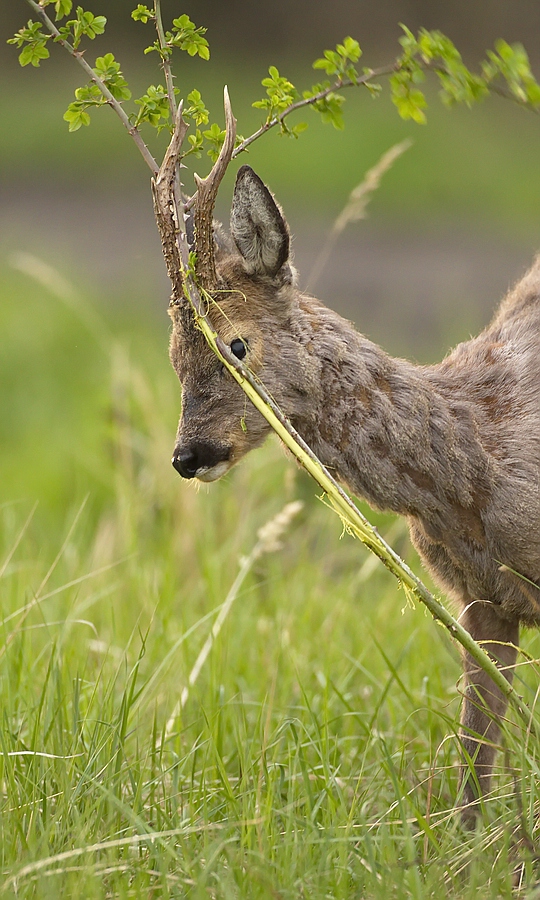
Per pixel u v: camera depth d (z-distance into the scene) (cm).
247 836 720
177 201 775
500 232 3052
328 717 895
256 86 4094
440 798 815
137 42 4588
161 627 1038
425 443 795
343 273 2731
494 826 771
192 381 802
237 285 798
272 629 1062
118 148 3803
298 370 791
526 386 847
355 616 1098
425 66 784
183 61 4378
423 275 2691
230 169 3188
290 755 829
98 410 1641
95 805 746
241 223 791
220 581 1141
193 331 792
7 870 700
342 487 838
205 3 4694
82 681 903
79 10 770
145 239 3083
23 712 888
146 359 1836
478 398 841
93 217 3306
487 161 3403
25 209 3397
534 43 4550
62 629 980
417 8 4669
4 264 2709
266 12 4700
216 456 804
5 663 923
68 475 1535
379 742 852
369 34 4675
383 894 664
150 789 802
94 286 2575
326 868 703
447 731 918
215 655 962
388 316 2334
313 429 802
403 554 1253
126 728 842
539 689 796
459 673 1033
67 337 2131
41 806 764
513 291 970
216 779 827
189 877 698
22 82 4441
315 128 3547
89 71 779
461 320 2119
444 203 3195
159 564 1206
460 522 811
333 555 1246
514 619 858
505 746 842
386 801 815
